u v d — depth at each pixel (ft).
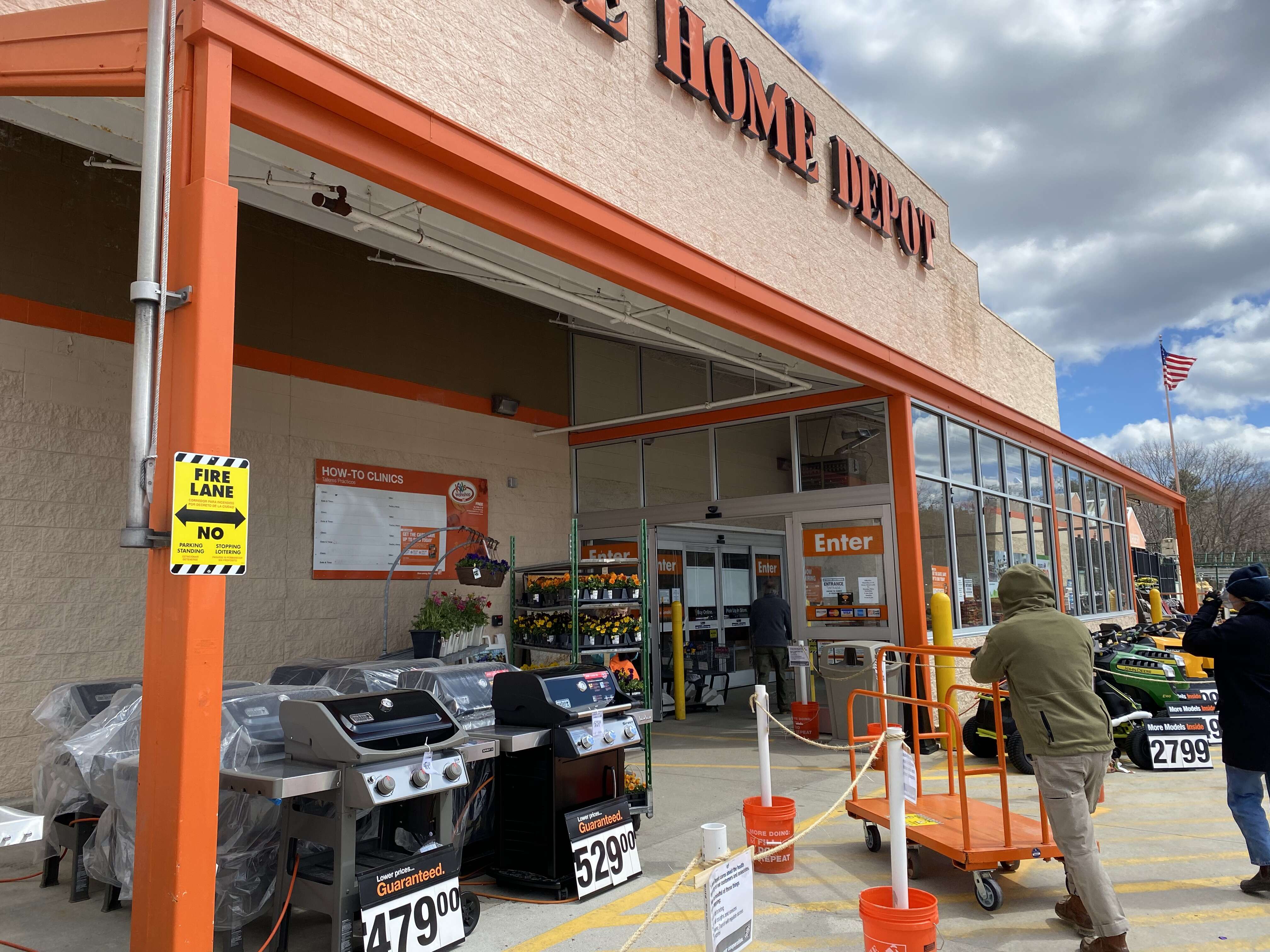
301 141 13.35
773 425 31.86
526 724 15.12
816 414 31.12
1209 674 31.91
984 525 35.70
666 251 20.08
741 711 36.27
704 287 21.88
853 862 16.21
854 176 30.58
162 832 9.93
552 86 18.74
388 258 29.40
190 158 11.40
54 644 20.11
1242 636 13.92
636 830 18.16
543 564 33.50
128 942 12.44
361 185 16.89
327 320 27.22
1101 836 17.71
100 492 21.25
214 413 10.58
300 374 26.25
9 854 17.01
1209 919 13.21
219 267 10.94
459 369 31.42
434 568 27.76
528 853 14.94
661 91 22.30
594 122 19.80
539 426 34.60
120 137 15.46
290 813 12.07
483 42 17.12
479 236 19.06
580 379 36.35
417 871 11.98
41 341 20.58
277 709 13.55
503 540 32.37
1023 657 12.42
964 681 31.60
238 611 23.90
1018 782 22.09
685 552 38.83
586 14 19.70
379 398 28.50
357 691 16.39
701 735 30.58
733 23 26.02
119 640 21.21
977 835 14.73
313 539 25.96
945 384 32.01
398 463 28.84
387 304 29.17
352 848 11.50
